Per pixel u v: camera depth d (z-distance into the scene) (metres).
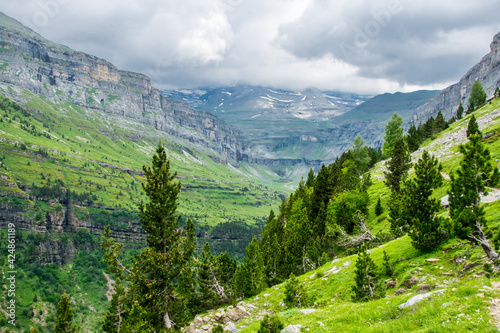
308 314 28.97
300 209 95.75
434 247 38.19
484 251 31.30
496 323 15.37
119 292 41.84
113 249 44.59
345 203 77.06
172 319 45.56
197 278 64.62
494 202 41.56
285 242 82.81
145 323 37.25
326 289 45.16
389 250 45.00
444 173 72.75
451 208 32.22
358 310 24.72
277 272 78.50
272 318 26.16
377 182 106.44
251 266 66.69
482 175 30.47
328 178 99.81
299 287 41.50
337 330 22.47
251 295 64.56
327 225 76.56
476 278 24.97
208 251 67.75
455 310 17.94
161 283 42.94
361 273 34.75
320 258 69.19
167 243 44.62
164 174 43.81
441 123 150.12
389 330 19.23
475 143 31.06
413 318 19.38
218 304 62.69
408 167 79.75
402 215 49.12
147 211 43.81
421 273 34.12
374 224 71.00
